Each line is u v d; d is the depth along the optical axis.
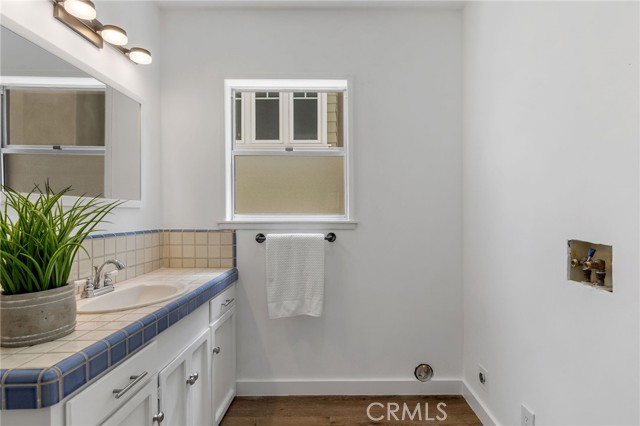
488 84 1.70
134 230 1.77
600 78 0.97
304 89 2.16
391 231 2.06
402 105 2.06
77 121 1.36
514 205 1.45
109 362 0.85
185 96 2.07
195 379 1.37
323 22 2.06
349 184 2.06
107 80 1.54
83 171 1.39
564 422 1.13
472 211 1.91
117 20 1.65
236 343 2.04
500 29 1.57
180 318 1.24
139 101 1.81
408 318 2.06
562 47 1.13
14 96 1.09
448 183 2.06
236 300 2.04
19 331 0.81
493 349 1.65
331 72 2.06
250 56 2.07
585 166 1.03
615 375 0.92
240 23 2.06
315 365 2.05
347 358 2.06
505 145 1.53
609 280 0.98
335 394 2.04
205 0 1.98
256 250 2.05
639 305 0.84
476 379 1.85
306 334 2.05
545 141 1.23
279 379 2.05
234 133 2.18
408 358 2.06
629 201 0.87
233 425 1.75
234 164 2.17
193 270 1.97
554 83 1.18
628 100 0.87
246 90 2.17
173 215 2.07
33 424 0.69
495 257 1.63
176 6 2.03
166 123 2.07
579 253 1.09
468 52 1.97
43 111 1.20
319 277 1.96
